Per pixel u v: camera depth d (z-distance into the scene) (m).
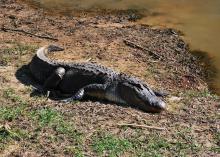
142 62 15.71
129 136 11.21
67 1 21.33
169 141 11.20
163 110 12.69
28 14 19.23
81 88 13.05
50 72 13.62
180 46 17.25
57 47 15.66
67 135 10.98
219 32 18.69
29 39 16.62
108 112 12.26
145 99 12.64
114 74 13.20
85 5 20.94
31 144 10.63
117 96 12.98
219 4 21.23
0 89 13.00
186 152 10.86
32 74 14.01
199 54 16.94
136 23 19.17
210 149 11.09
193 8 20.89
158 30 18.52
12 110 11.78
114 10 20.50
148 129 11.60
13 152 10.34
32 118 11.54
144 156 10.47
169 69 15.52
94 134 11.12
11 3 20.42
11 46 15.80
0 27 17.45
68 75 13.42
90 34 17.53
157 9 20.75
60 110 12.08
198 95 13.98
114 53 16.11
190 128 11.89
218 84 15.18
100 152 10.46
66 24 18.41
